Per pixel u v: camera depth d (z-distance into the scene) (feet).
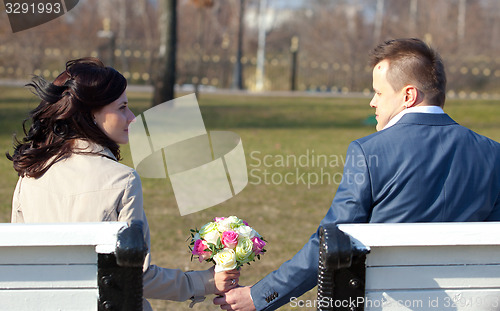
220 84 80.84
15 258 5.16
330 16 99.76
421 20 94.99
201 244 6.73
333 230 5.17
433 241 5.27
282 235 15.97
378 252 5.42
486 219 6.69
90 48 74.90
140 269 5.14
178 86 69.26
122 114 6.61
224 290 6.83
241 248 6.68
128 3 97.66
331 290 5.34
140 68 81.97
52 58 72.69
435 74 6.71
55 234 5.02
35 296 5.24
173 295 6.63
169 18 41.91
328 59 89.81
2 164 23.93
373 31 103.45
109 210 6.12
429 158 6.37
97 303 5.25
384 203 6.30
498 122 43.14
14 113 39.40
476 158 6.51
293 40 78.64
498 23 104.88
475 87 80.28
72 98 6.35
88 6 79.87
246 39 110.01
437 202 6.30
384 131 6.58
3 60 69.87
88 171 6.24
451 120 6.73
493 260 5.53
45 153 6.43
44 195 6.30
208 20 89.97
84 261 5.19
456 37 91.30
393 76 6.76
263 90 81.20
